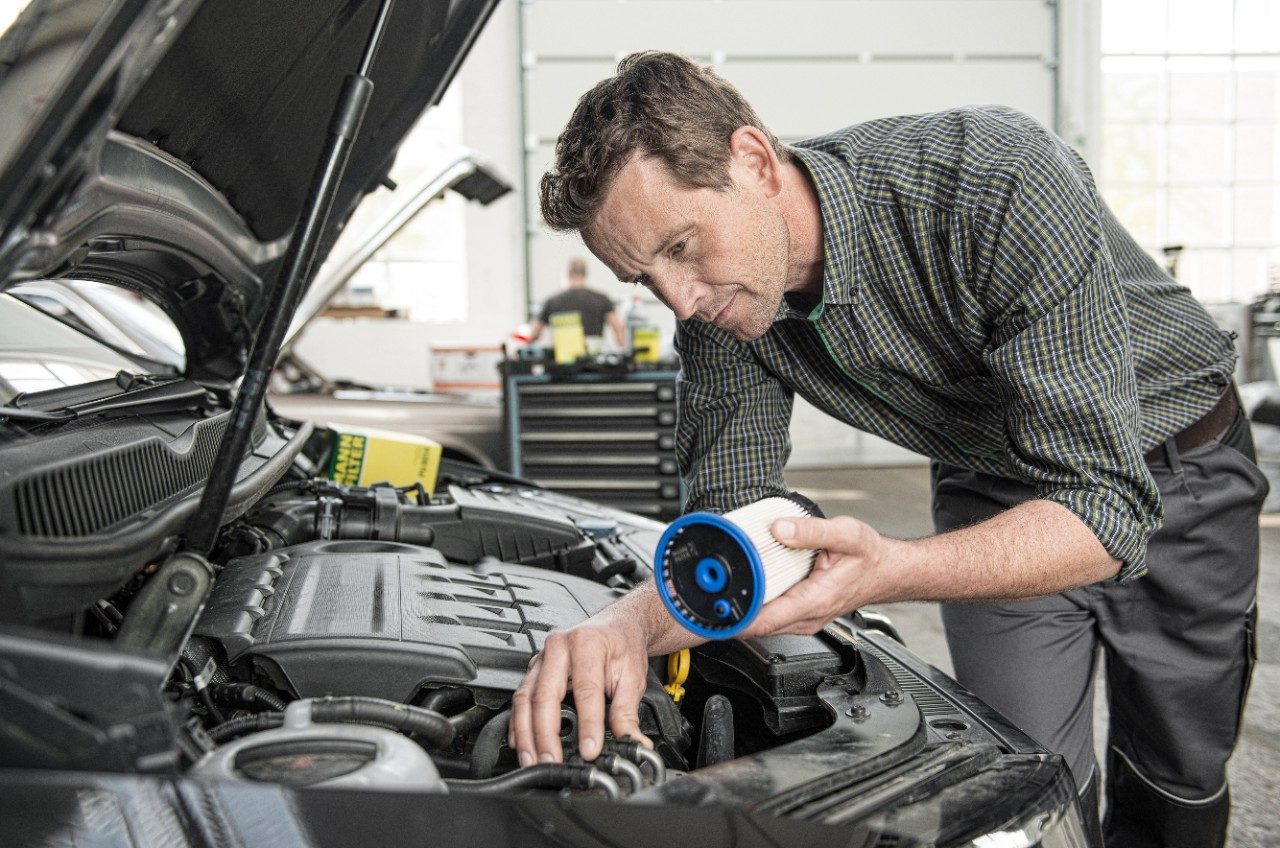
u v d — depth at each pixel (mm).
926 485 5887
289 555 1130
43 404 1023
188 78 847
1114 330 972
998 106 1121
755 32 6605
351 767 591
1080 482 956
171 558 689
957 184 1010
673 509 3754
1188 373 1291
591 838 575
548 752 769
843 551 801
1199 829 1451
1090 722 1412
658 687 938
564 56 6617
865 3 6609
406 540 1345
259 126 1034
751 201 956
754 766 710
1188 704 1377
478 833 558
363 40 1031
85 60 599
